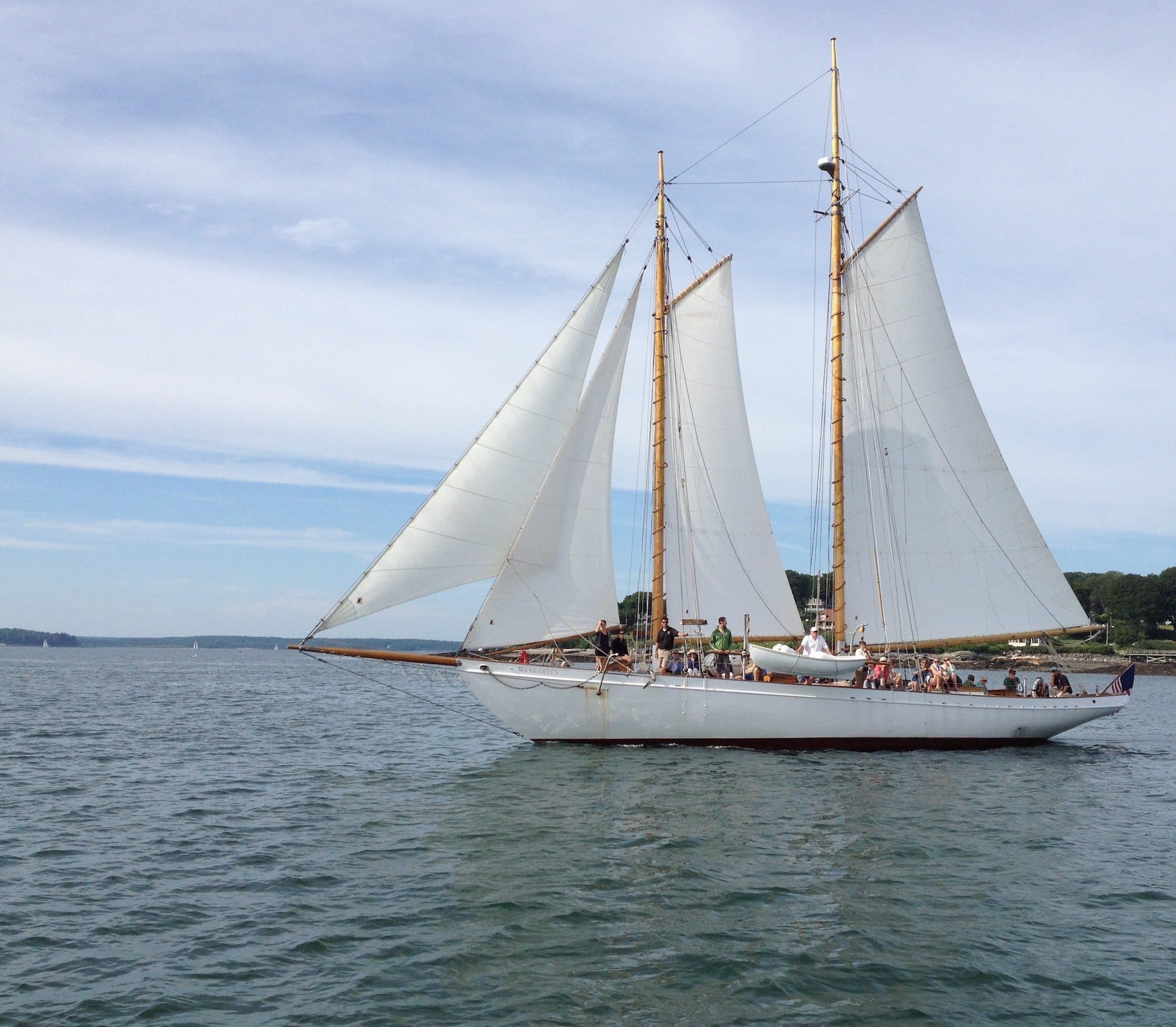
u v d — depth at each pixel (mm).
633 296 33156
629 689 31250
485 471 30359
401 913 15375
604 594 32031
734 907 15703
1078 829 22141
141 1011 11805
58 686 82438
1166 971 13367
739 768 28500
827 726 31906
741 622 35875
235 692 76500
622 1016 11719
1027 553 36938
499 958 13516
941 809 23734
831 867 18156
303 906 15773
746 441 36438
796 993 12438
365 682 97188
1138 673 136125
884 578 37000
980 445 37094
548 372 31094
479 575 30547
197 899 16141
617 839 20109
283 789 26766
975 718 34250
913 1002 12242
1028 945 14289
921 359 37250
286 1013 11766
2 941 14141
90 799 25203
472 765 30594
